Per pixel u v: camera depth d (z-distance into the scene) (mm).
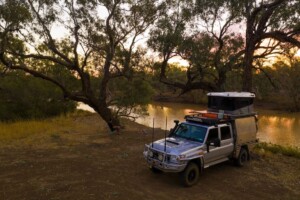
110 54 19562
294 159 14258
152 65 19703
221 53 17312
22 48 16750
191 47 16562
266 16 15164
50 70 22906
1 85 28453
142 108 23000
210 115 11492
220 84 17500
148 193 9359
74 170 11430
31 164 12172
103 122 27078
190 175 10086
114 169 11672
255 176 11320
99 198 8789
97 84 22891
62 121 26141
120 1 19000
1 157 13273
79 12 17828
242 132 12062
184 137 10992
